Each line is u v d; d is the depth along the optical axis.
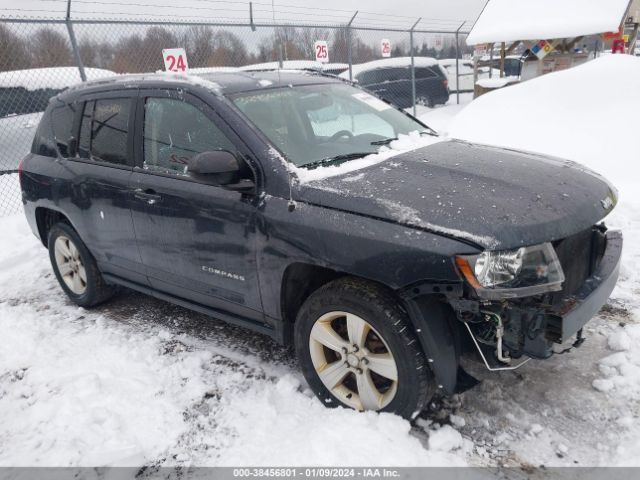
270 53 10.22
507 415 2.60
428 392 2.41
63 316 4.15
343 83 3.97
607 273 2.52
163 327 3.83
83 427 2.72
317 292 2.60
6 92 8.16
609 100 7.50
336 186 2.57
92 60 8.60
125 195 3.40
